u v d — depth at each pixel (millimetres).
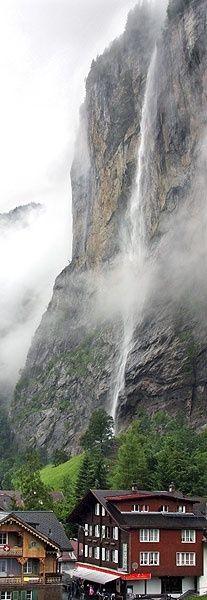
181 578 103312
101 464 155500
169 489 127625
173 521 104812
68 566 113125
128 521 103250
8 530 93188
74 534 125812
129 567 100625
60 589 94312
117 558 104062
